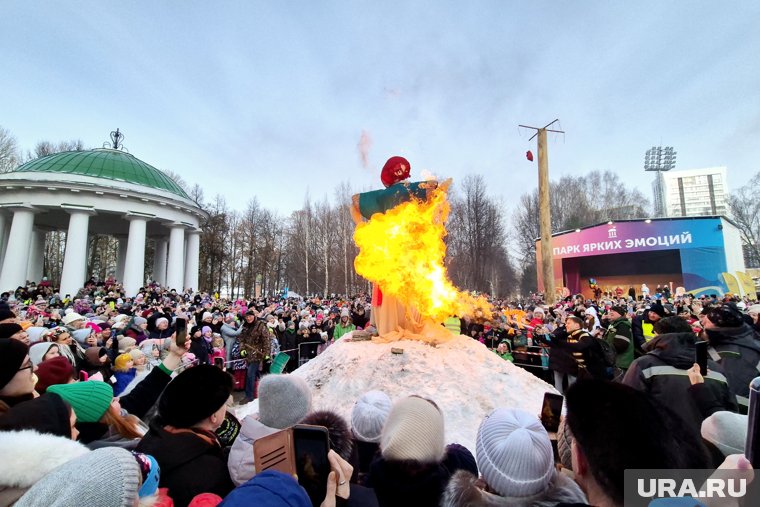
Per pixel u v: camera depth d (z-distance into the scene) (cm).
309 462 165
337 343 652
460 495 174
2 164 3931
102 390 270
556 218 4984
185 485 197
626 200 5428
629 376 353
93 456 126
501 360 600
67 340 537
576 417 143
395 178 633
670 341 341
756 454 140
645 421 133
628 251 2630
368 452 273
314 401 532
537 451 175
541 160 1617
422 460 194
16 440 147
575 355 565
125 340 668
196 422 220
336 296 3155
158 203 2858
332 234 4578
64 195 2559
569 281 3128
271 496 130
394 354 564
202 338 855
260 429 211
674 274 3066
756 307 562
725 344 394
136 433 282
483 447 187
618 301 2192
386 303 631
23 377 238
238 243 5038
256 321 956
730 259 2489
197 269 3291
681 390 319
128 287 2650
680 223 2527
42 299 1689
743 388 370
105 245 4600
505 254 4769
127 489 121
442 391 516
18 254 2478
